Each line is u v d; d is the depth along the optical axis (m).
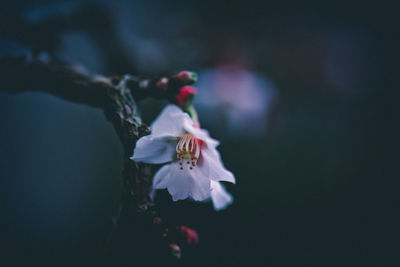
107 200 0.34
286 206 0.36
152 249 0.17
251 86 0.33
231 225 0.33
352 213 0.37
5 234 0.31
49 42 0.21
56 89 0.18
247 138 0.35
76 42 0.22
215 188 0.17
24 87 0.19
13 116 0.32
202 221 0.29
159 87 0.18
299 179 0.37
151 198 0.17
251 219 0.34
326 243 0.34
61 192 0.33
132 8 0.30
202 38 0.32
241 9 0.34
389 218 0.37
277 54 0.36
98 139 0.35
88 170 0.34
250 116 0.33
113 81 0.18
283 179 0.37
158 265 0.17
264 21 0.35
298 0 0.37
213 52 0.32
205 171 0.16
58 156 0.34
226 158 0.35
